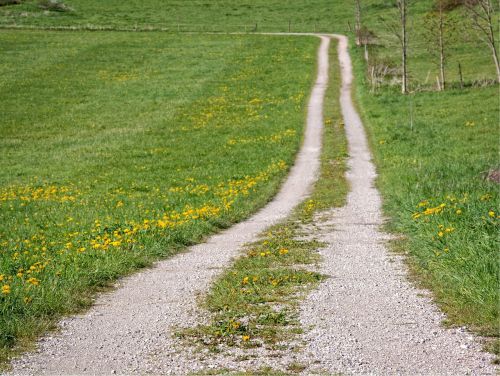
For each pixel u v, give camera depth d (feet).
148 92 169.68
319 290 32.12
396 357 22.84
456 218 43.32
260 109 147.74
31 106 156.97
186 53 222.07
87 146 119.65
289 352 23.80
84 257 40.78
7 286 30.01
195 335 26.30
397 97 153.17
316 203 67.92
